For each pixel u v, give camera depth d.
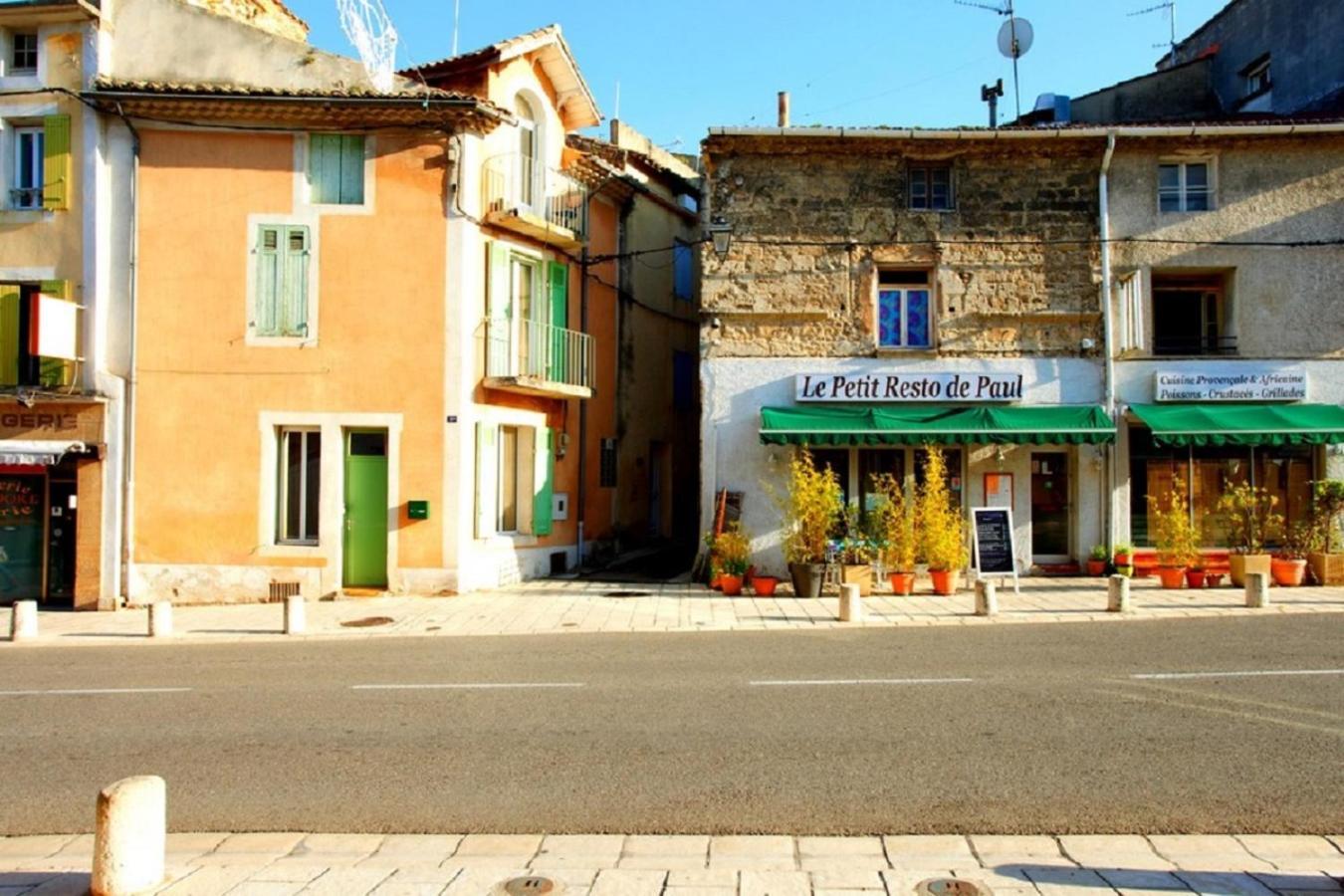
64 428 16.58
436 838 5.59
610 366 22.30
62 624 14.70
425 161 17.06
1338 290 17.89
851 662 10.45
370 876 5.02
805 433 16.98
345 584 16.89
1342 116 18.52
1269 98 23.23
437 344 16.94
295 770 6.86
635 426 23.50
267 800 6.25
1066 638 11.90
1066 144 17.88
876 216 18.17
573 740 7.48
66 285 16.58
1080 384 17.97
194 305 16.81
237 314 16.84
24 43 17.03
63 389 16.45
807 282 18.14
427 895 4.80
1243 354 17.86
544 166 19.55
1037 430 16.91
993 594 14.00
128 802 4.84
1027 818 5.77
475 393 17.30
